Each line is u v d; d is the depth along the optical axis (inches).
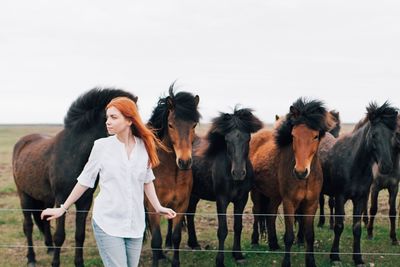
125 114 149.9
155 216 276.4
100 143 152.0
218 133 299.3
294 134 271.9
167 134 276.1
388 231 389.4
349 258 319.0
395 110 285.0
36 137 335.3
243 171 283.1
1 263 317.4
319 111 274.5
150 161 156.9
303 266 304.8
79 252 278.8
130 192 150.6
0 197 568.4
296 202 287.0
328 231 394.9
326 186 323.0
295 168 268.8
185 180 281.9
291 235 286.4
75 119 277.0
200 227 417.1
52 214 152.5
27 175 301.0
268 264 309.1
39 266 311.7
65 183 272.5
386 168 280.4
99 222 150.1
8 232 400.5
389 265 304.5
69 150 273.3
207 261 317.4
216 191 301.7
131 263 154.7
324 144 335.3
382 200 521.3
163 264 312.0
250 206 506.9
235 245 311.0
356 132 306.2
